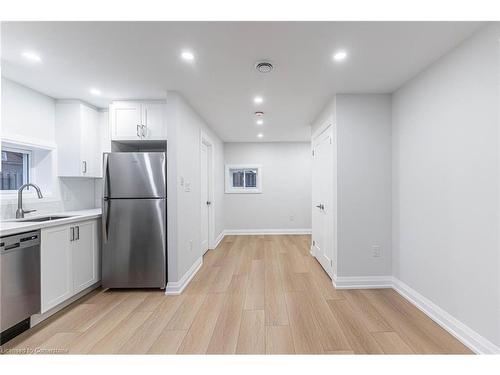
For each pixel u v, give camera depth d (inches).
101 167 136.5
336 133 111.6
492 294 63.8
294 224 238.8
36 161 119.3
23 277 77.2
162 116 118.8
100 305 96.5
